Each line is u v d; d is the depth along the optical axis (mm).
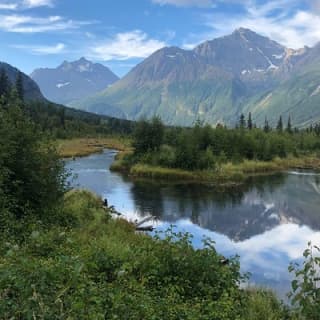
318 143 94812
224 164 56188
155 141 57938
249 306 11047
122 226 21688
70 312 6211
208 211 32438
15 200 16297
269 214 32094
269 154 71688
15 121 18188
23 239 13805
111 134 143250
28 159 17719
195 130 60625
